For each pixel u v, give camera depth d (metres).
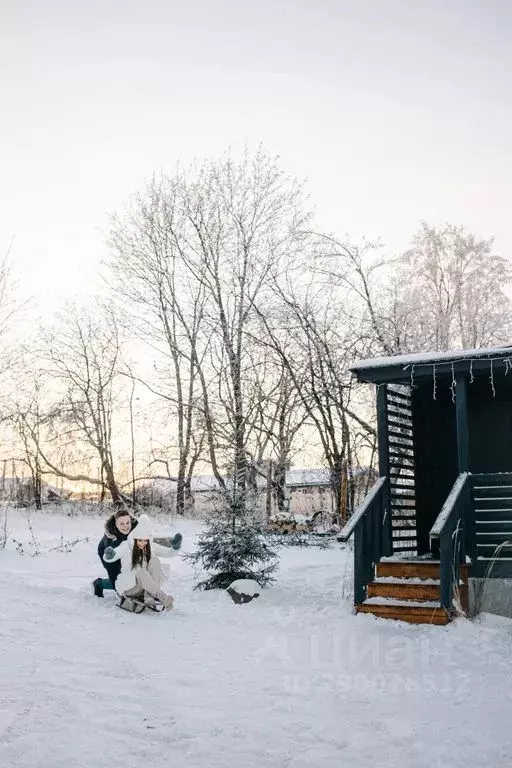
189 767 3.85
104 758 3.92
